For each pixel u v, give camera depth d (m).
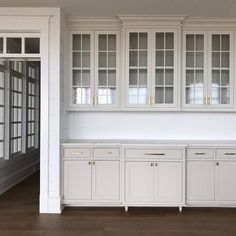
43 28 4.11
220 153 4.22
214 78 4.50
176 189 4.18
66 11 4.21
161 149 4.18
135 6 4.00
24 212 4.19
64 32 4.39
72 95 4.48
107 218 3.94
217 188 4.21
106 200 4.22
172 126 4.75
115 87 4.51
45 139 4.13
